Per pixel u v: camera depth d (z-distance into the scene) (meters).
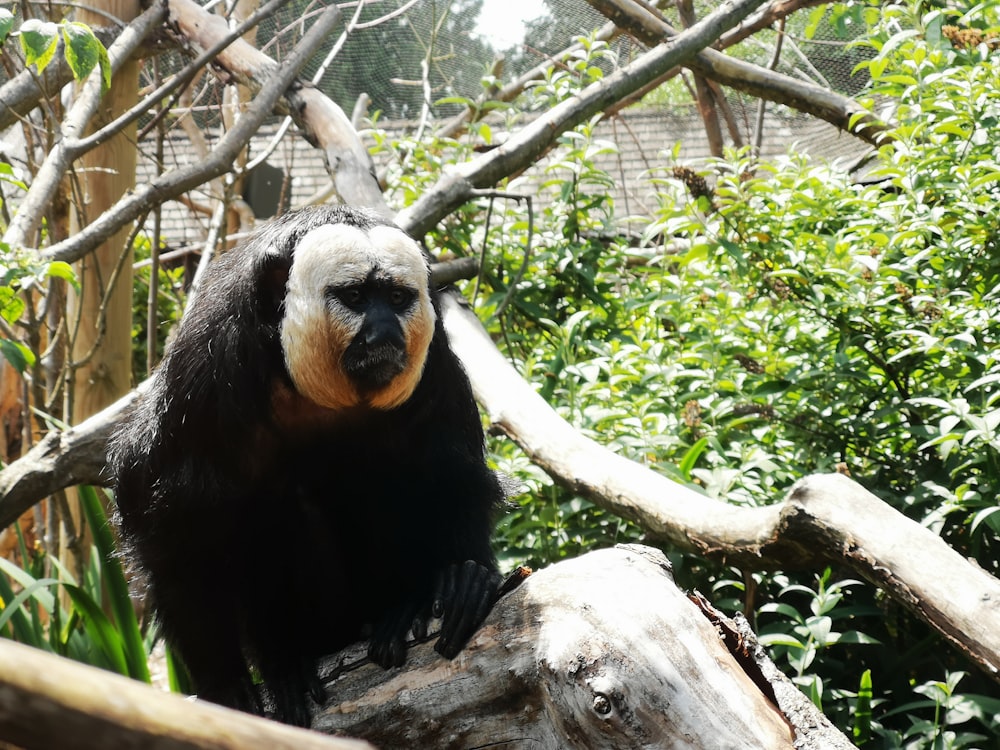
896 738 4.05
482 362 5.31
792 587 4.43
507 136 7.80
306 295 3.37
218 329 3.41
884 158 5.74
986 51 5.79
